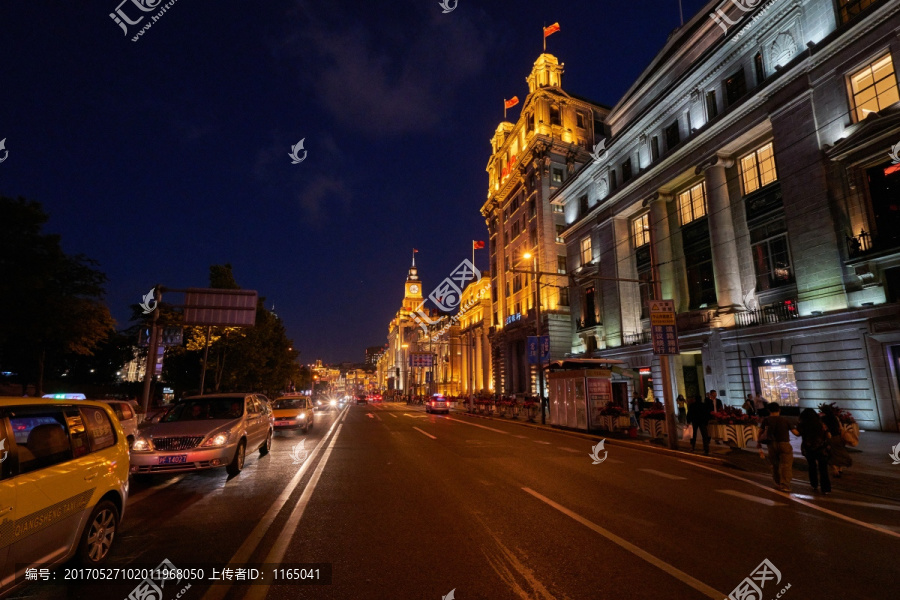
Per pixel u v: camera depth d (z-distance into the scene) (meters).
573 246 37.78
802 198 19.16
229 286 35.47
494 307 57.53
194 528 6.13
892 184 16.33
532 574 4.59
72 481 4.46
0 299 15.66
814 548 5.41
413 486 8.80
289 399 21.86
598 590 4.22
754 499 7.95
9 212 15.79
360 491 8.37
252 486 8.84
